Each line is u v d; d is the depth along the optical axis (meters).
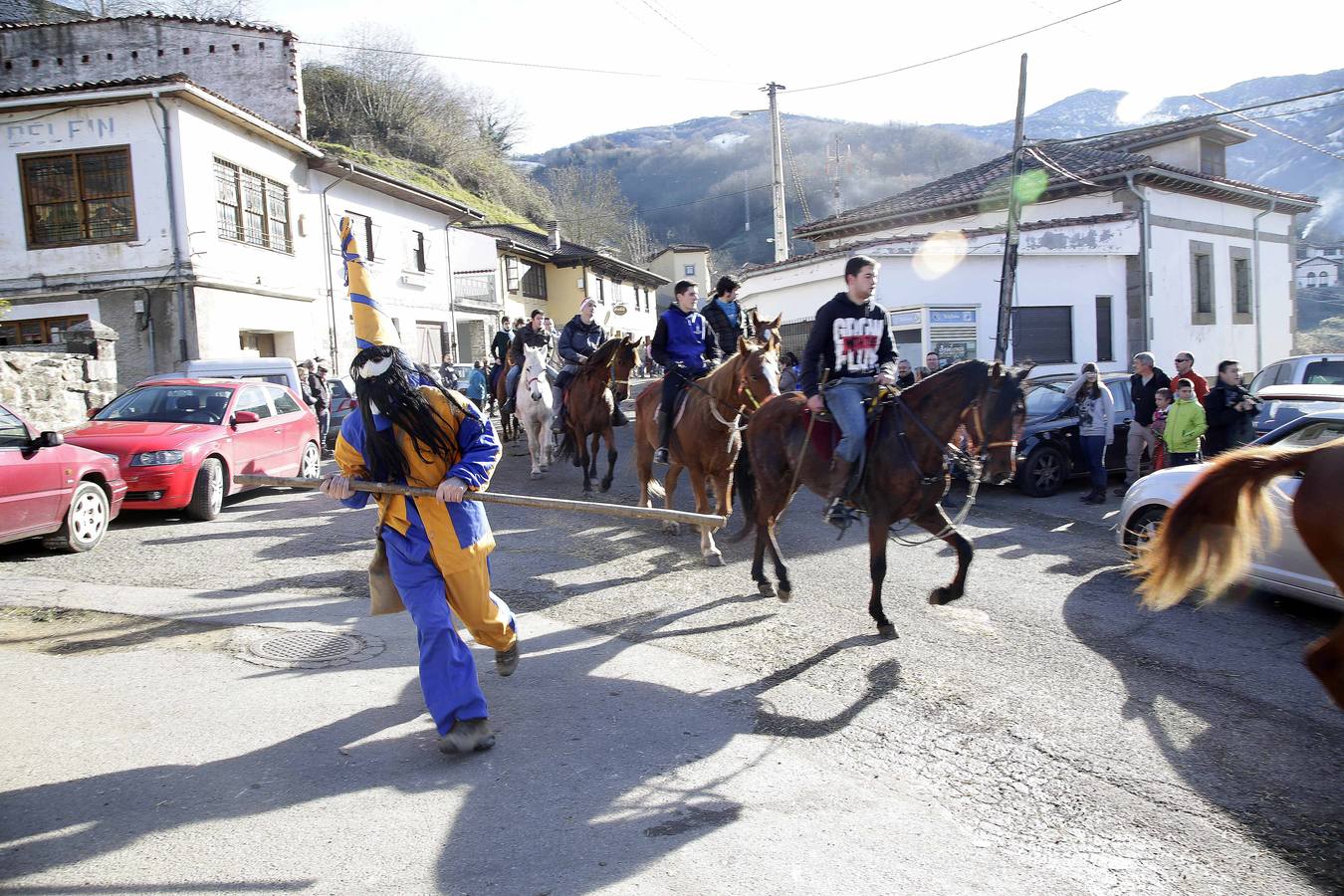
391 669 5.22
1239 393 9.95
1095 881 3.27
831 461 6.07
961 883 3.23
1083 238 19.78
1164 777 4.10
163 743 4.20
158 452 9.11
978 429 5.58
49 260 18.55
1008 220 16.64
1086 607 6.71
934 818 3.70
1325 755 4.33
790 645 5.83
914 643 5.88
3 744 4.16
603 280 47.88
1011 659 5.60
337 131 48.94
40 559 7.78
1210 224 23.34
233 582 7.07
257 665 5.23
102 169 18.47
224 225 19.89
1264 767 4.20
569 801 3.74
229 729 4.37
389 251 27.42
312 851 3.32
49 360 12.23
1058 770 4.16
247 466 10.48
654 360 8.69
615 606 6.65
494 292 35.00
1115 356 20.69
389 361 4.09
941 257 18.95
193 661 5.28
